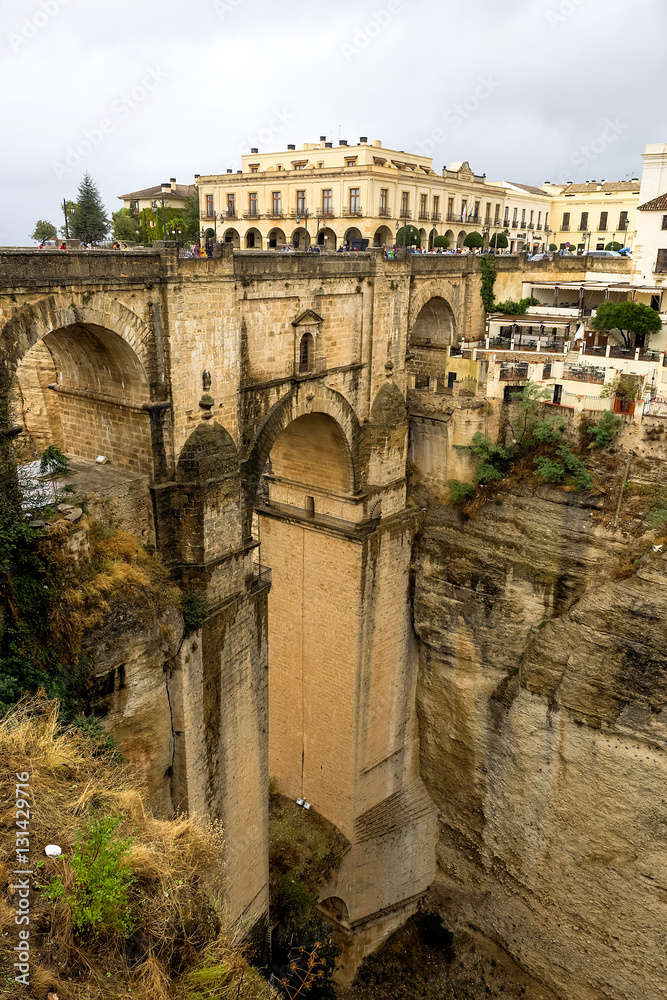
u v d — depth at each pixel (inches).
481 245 2436.0
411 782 1605.6
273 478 1459.2
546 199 3038.9
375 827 1524.4
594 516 1314.0
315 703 1498.5
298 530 1438.2
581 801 1317.7
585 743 1293.1
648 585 1225.4
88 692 784.9
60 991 424.2
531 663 1355.8
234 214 2556.6
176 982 484.7
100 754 707.4
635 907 1293.1
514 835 1448.1
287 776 1590.8
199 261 903.7
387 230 2294.5
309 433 1332.4
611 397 1332.4
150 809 905.5
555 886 1393.9
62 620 757.3
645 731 1221.1
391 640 1491.1
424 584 1502.2
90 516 839.7
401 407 1405.0
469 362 1521.9
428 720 1567.4
